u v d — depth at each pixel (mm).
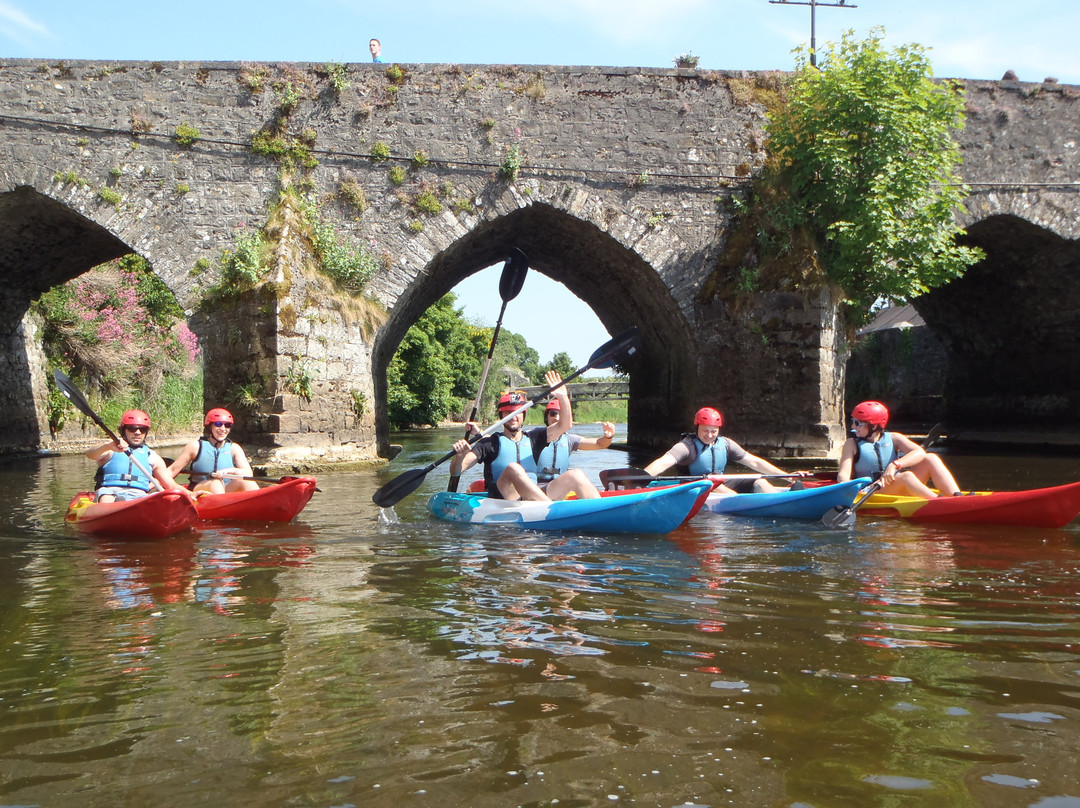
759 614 3840
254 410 12977
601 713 2646
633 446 20359
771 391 14172
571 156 14398
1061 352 19047
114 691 2916
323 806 2088
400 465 14562
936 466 7531
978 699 2744
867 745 2402
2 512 8203
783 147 14469
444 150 14227
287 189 13883
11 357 17906
